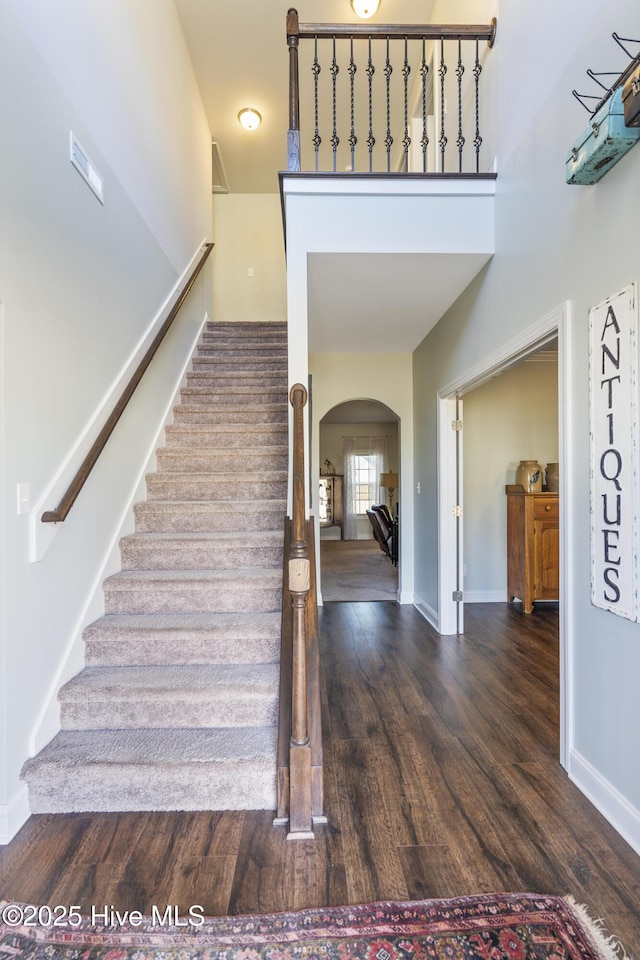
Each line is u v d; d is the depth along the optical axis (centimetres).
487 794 196
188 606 254
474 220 277
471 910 144
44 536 196
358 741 236
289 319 273
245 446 369
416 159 495
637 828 165
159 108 366
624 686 171
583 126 188
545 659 342
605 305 176
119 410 256
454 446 399
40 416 198
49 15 207
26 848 169
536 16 225
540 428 494
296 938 136
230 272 680
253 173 639
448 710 267
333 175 271
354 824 180
